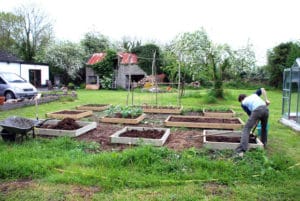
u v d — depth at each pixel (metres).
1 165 4.22
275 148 5.91
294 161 4.81
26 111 11.24
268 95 21.25
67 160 4.68
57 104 13.99
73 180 3.90
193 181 3.93
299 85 8.22
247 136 5.19
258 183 3.90
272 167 4.36
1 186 3.78
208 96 15.92
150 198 3.44
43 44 33.81
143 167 4.38
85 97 18.30
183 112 11.29
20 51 33.31
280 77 25.92
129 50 36.16
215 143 5.55
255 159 4.73
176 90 21.27
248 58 21.48
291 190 3.66
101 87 28.77
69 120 7.38
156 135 6.49
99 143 6.14
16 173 4.12
